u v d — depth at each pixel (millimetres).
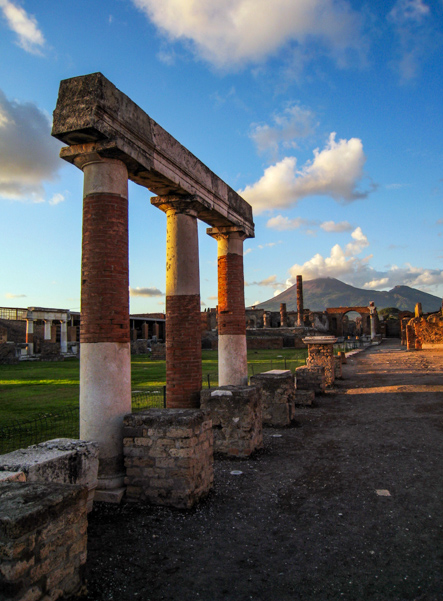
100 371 6188
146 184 8258
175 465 5699
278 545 4629
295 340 55938
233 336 11398
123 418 5980
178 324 8969
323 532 4910
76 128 6031
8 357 35000
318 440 9133
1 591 2934
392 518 5234
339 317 81625
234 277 11602
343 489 6230
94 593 3760
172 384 8930
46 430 10047
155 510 5594
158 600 3682
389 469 7035
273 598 3699
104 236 6402
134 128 6859
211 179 9945
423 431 9438
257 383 10711
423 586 3824
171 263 9094
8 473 4188
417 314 54031
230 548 4578
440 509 5457
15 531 2959
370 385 17203
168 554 4461
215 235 11734
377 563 4230
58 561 3365
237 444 8047
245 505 5734
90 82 6117
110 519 5328
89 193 6504
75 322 59156
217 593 3777
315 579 3975
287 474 6992
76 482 5109
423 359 28625
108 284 6352
